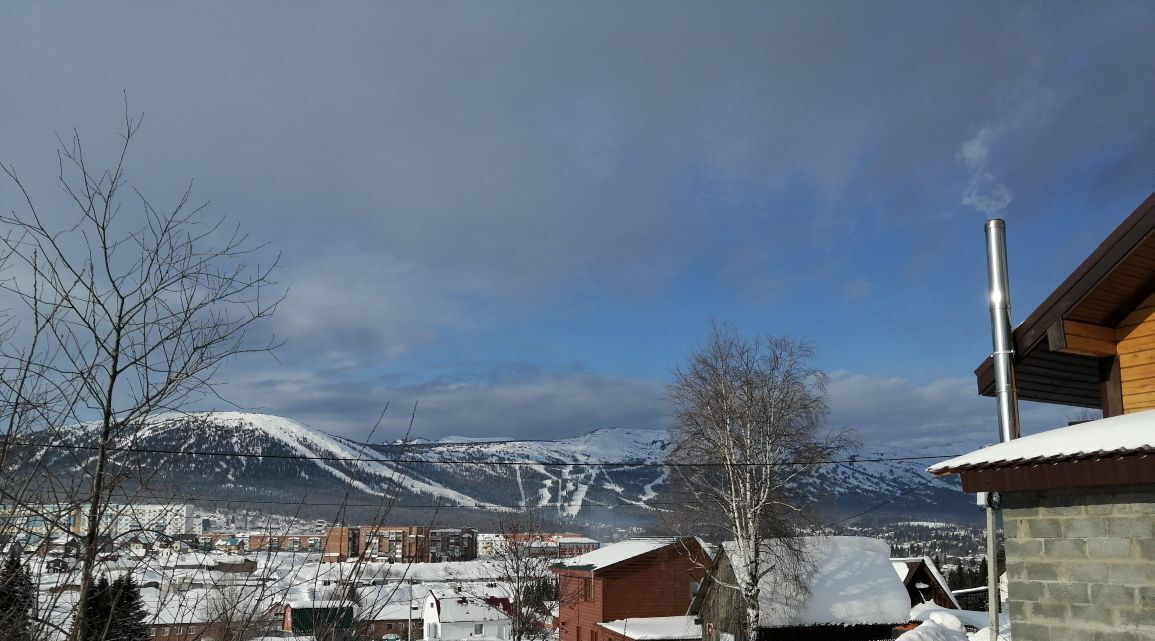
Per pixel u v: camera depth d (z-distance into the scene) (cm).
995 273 873
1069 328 825
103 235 446
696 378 3080
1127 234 763
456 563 5872
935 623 1465
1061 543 698
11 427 412
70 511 411
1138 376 822
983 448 767
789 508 2980
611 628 3850
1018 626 717
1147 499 646
